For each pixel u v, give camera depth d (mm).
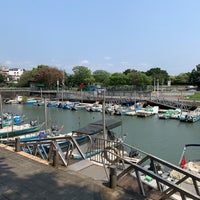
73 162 9000
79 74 105000
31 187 6711
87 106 60281
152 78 106250
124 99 64625
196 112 46375
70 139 9539
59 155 8797
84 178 7273
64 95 81938
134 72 96000
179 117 43906
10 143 20734
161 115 45875
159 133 33594
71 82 108375
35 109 63125
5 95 89188
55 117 48781
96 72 112438
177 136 31828
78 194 6266
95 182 6969
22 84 109062
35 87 99688
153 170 6898
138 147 26453
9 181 7117
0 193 6391
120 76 93062
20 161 8820
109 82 95875
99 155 10820
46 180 7156
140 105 56625
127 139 30094
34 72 104312
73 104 64312
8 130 31109
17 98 82438
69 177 7355
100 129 16812
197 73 101500
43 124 36188
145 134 32875
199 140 29594
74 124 41094
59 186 6746
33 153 10484
